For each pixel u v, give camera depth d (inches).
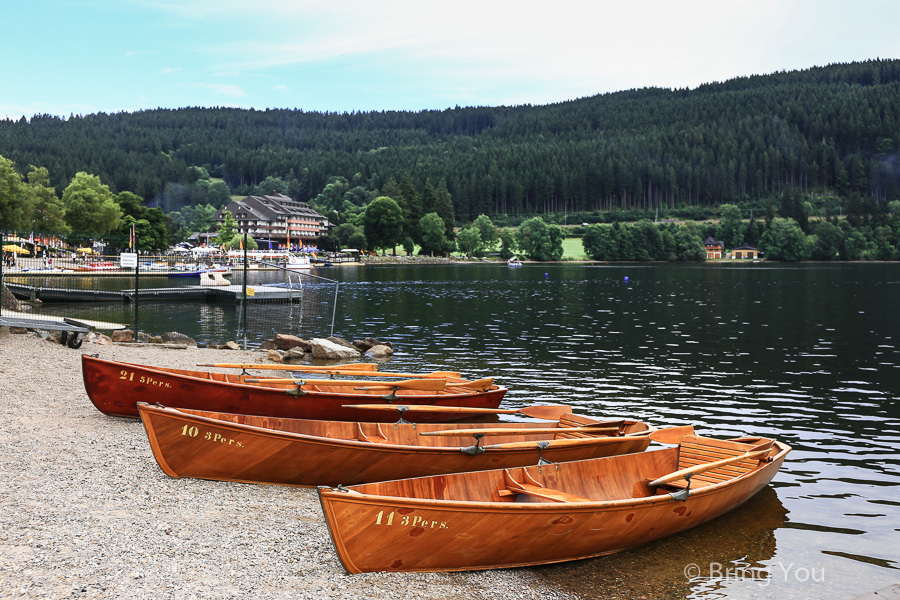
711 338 1316.4
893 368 971.9
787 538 388.8
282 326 1519.4
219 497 390.3
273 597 276.4
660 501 354.6
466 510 304.0
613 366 989.2
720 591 321.4
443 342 1261.1
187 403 533.0
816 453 558.9
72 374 721.6
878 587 331.9
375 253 6958.7
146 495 382.9
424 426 475.5
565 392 800.3
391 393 573.0
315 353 1071.6
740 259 7800.2
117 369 530.6
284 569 302.8
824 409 717.9
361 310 1919.3
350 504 288.7
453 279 3784.5
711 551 368.5
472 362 1027.9
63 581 277.4
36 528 327.6
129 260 2662.4
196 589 278.4
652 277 4153.5
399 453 404.5
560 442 432.5
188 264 3452.3
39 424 519.8
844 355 1095.6
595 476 398.6
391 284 3243.1
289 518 365.4
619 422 520.1
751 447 448.8
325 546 330.6
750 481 418.6
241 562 306.7
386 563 304.8
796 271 5019.7
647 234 7406.5
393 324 1571.1
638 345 1217.4
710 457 458.9
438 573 317.1
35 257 2260.1
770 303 2207.2
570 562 346.3
